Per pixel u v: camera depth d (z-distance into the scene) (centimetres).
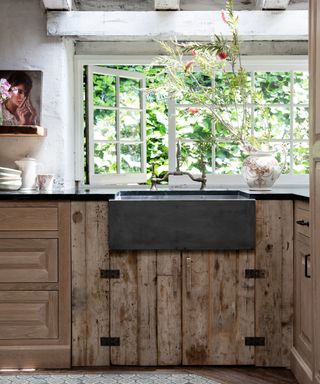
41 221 348
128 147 466
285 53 450
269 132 430
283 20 420
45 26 423
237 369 348
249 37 430
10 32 424
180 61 422
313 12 266
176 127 462
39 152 425
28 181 410
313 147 267
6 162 425
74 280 349
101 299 350
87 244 349
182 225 345
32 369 350
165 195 407
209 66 418
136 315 349
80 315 350
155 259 348
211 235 346
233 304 349
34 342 350
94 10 444
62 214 348
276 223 348
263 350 349
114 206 345
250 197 349
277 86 458
